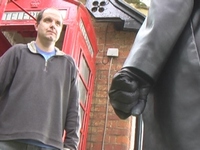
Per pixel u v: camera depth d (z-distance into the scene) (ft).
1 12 9.05
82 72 13.43
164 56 4.04
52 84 6.82
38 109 6.42
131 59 4.00
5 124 6.25
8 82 6.77
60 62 7.27
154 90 4.32
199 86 3.90
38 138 6.16
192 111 3.86
